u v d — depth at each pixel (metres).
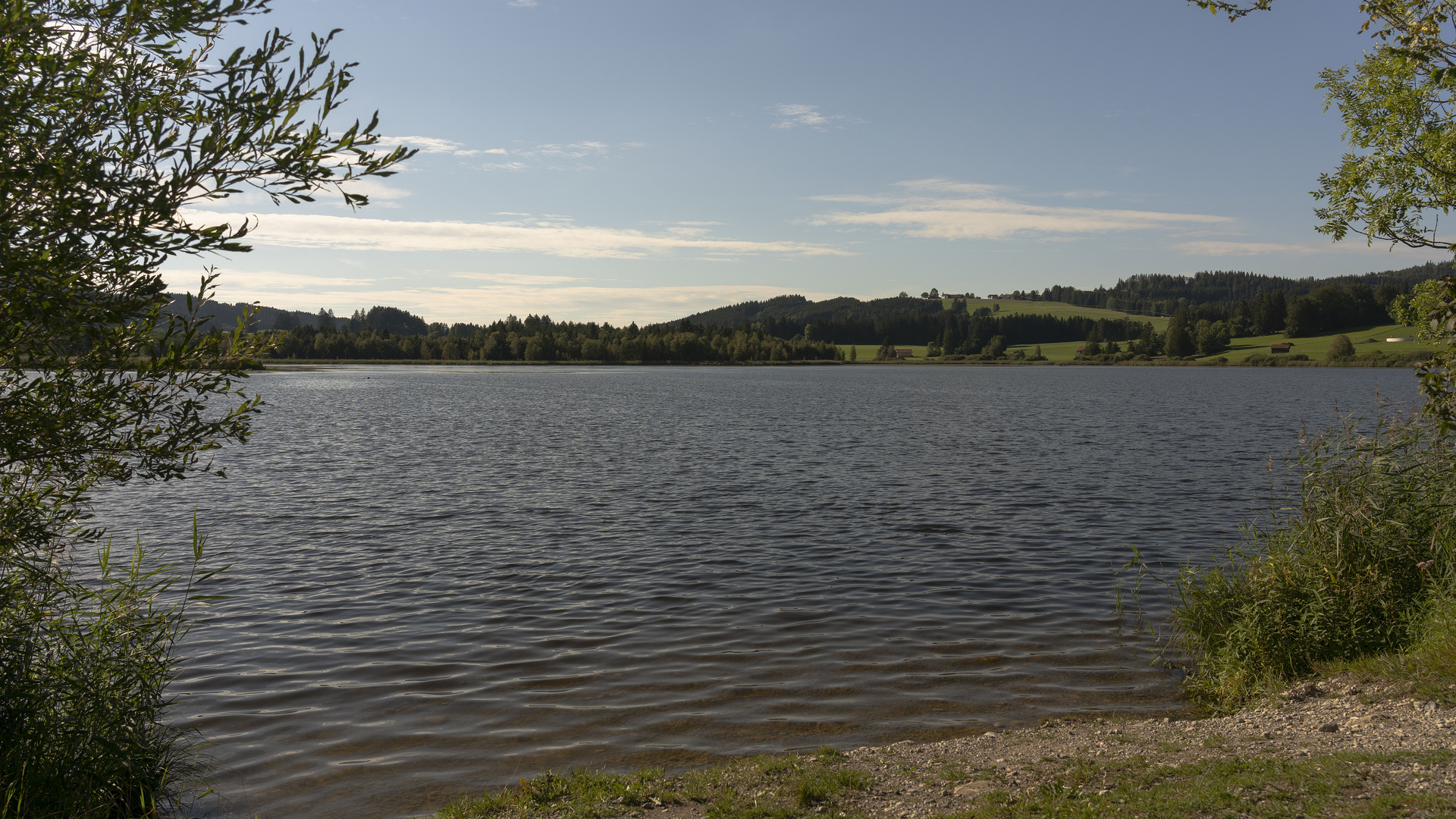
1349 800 6.13
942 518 22.80
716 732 9.59
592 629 13.34
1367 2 8.70
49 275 5.25
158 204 5.18
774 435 47.91
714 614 14.11
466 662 11.84
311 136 5.60
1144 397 91.44
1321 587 10.28
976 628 13.30
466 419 59.03
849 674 11.34
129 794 7.46
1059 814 6.58
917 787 7.63
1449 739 7.10
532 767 8.77
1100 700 10.35
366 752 9.10
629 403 78.12
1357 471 11.36
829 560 17.95
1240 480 29.72
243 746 9.21
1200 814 6.25
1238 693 9.92
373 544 19.55
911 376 165.62
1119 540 19.88
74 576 15.91
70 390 5.92
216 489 27.77
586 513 23.67
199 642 12.62
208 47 5.89
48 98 5.31
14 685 6.83
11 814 6.03
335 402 77.88
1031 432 49.56
